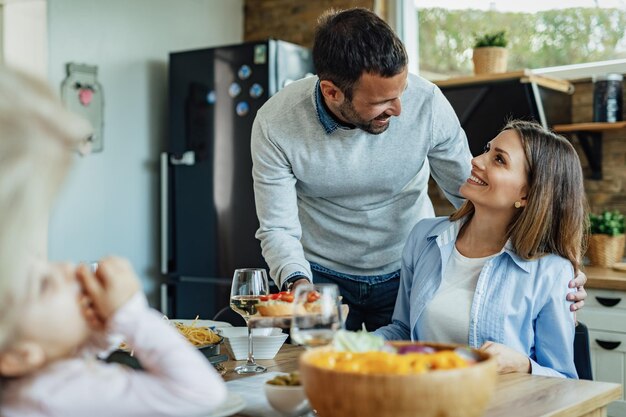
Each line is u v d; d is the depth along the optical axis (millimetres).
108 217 4406
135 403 943
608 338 3273
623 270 3447
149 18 4613
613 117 3730
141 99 4590
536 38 4070
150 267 4660
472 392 1068
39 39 4078
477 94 3766
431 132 2283
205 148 4426
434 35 4375
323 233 2475
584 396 1476
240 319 4332
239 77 4309
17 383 936
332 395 1090
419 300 2010
